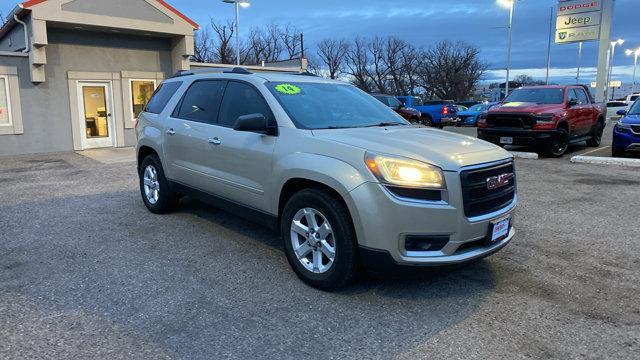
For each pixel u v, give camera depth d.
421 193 3.53
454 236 3.59
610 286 4.16
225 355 3.07
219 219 6.13
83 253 4.89
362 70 76.81
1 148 13.65
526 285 4.17
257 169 4.48
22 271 4.40
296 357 3.06
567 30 29.92
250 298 3.87
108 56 15.54
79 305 3.72
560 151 12.62
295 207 4.09
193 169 5.41
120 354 3.05
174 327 3.40
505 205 4.07
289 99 4.64
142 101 16.59
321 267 4.00
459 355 3.10
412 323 3.50
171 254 4.86
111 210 6.66
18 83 13.76
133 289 4.02
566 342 3.26
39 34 13.23
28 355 3.02
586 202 7.23
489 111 13.07
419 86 76.56
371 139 3.94
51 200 7.34
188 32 16.14
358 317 3.58
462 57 75.50
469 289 4.07
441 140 4.09
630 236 5.56
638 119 11.71
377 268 3.66
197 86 5.69
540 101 13.19
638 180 9.02
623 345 3.23
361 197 3.59
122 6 14.57
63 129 14.77
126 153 14.08
